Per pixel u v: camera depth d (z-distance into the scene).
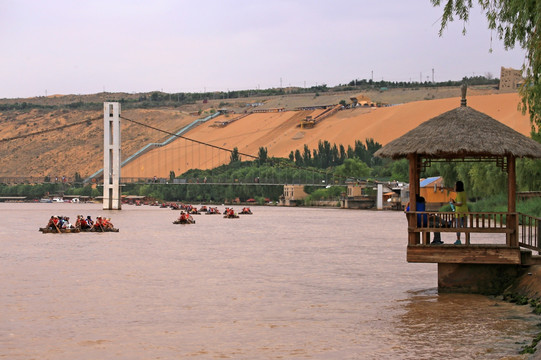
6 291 39.25
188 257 59.66
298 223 123.88
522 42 30.36
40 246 72.56
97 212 185.38
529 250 35.00
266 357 24.53
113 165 194.25
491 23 30.34
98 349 25.73
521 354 24.06
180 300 35.84
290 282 42.53
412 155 33.31
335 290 38.91
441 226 34.59
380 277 44.19
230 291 38.91
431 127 33.31
